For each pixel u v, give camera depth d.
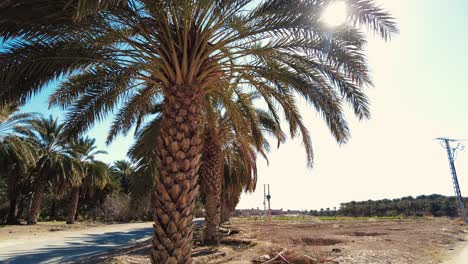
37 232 22.53
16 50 4.71
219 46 5.62
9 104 5.52
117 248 14.59
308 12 5.19
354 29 5.71
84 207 48.69
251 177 16.94
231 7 5.33
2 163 23.69
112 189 44.41
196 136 5.44
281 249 10.88
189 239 5.20
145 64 5.59
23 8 4.12
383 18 4.97
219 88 7.31
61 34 4.79
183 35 5.39
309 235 19.84
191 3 4.79
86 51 5.38
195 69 5.57
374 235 19.55
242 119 9.78
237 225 32.84
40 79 5.33
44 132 25.45
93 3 2.96
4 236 18.67
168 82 5.62
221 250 11.97
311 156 8.95
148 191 8.40
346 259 9.91
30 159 24.98
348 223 36.56
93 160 34.25
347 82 6.45
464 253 12.09
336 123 7.24
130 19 5.08
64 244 16.16
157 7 4.72
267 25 5.53
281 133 12.05
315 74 6.82
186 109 5.40
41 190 29.53
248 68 6.34
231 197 27.69
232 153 18.41
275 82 7.47
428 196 67.94
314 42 5.86
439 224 30.91
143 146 8.97
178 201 5.09
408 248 12.95
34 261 10.94
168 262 4.95
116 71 6.46
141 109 9.21
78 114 7.55
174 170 5.14
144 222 41.56
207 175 14.17
